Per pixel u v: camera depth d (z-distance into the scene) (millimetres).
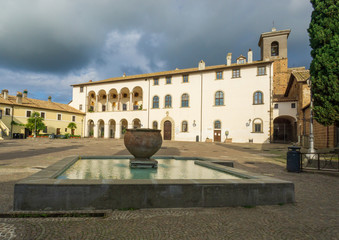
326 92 11945
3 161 9930
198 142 32844
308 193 5227
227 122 33406
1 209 3580
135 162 6059
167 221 3270
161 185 3775
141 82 40812
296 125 29359
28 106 37719
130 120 41062
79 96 47688
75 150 16344
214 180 4137
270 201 4156
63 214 3395
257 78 32188
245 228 3100
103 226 3074
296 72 27109
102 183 3637
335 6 11609
